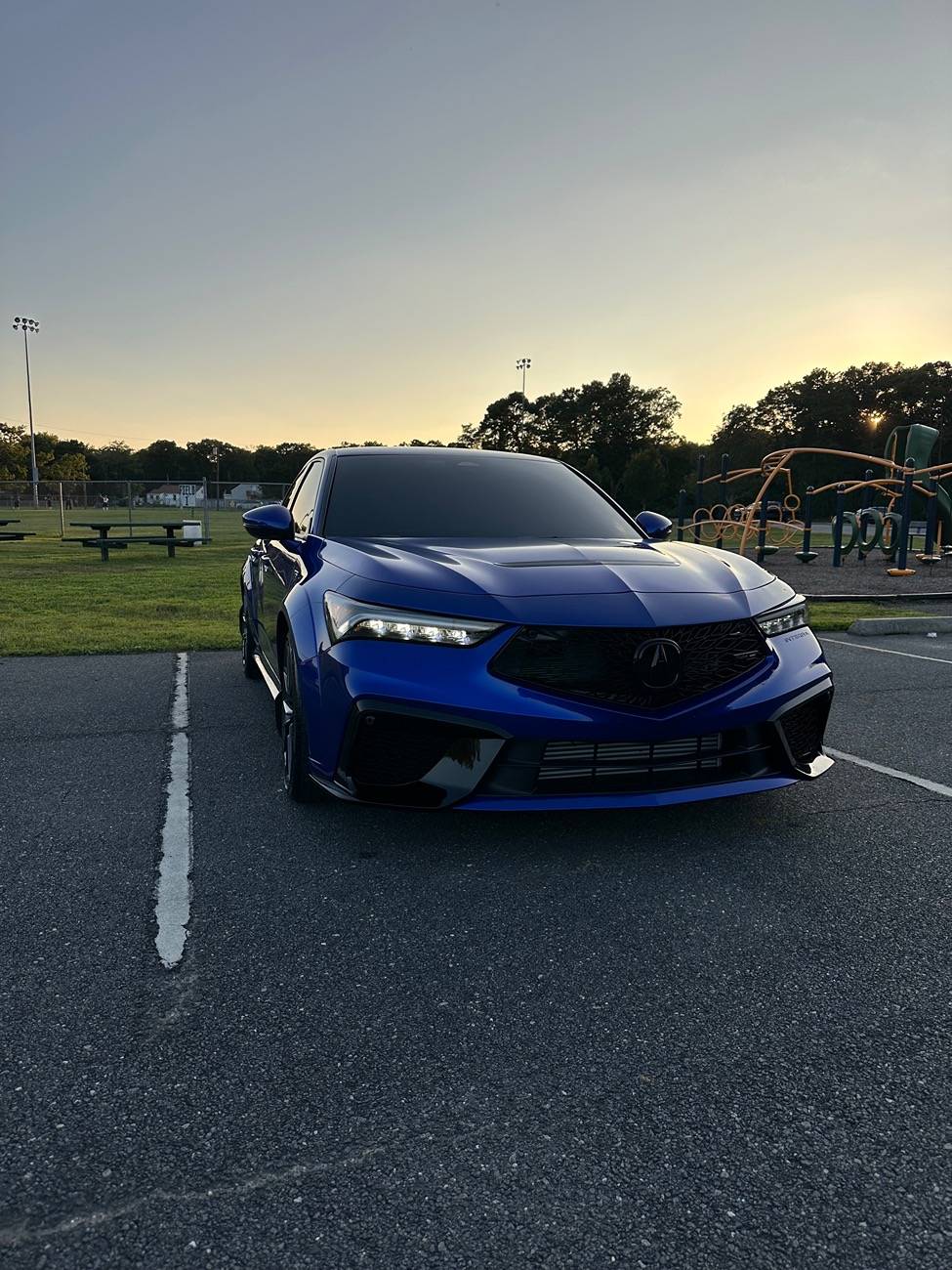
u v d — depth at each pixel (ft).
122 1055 5.50
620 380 285.64
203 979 6.42
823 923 7.43
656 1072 5.41
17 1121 4.87
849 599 32.32
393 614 8.43
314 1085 5.23
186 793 10.62
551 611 8.29
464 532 11.39
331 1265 3.93
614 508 13.20
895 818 10.05
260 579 14.84
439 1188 4.42
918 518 90.94
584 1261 3.98
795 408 290.15
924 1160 4.66
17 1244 4.02
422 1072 5.38
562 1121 4.96
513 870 8.45
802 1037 5.80
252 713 14.84
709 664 8.57
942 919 7.53
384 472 12.83
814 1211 4.29
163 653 21.16
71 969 6.53
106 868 8.41
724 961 6.79
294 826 9.57
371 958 6.75
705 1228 4.18
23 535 62.75
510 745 8.06
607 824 9.75
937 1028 5.93
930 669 19.49
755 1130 4.89
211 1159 4.60
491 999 6.21
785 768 9.04
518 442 302.04
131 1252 3.98
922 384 265.54
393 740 8.31
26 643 21.76
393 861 8.64
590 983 6.45
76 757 12.16
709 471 278.26
